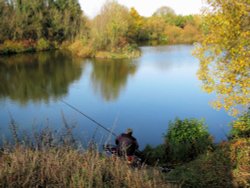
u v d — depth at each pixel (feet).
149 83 94.53
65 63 138.31
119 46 168.25
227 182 21.85
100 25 169.07
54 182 16.40
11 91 85.51
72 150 19.86
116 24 167.32
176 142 35.83
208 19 30.99
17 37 190.90
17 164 16.69
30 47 189.67
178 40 264.72
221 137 49.39
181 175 24.26
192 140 35.68
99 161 18.71
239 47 27.99
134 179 17.67
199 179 22.85
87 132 50.49
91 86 91.66
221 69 30.96
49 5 218.38
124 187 17.19
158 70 116.47
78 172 16.67
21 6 198.49
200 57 32.22
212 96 77.10
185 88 86.89
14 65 131.95
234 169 23.11
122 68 122.93
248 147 25.39
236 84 30.04
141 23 272.31
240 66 28.09
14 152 18.52
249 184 20.90
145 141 50.01
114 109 67.41
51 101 74.43
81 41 177.58
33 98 77.51
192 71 113.19
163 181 20.18
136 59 148.77
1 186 15.66
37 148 19.29
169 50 188.75
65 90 86.63
